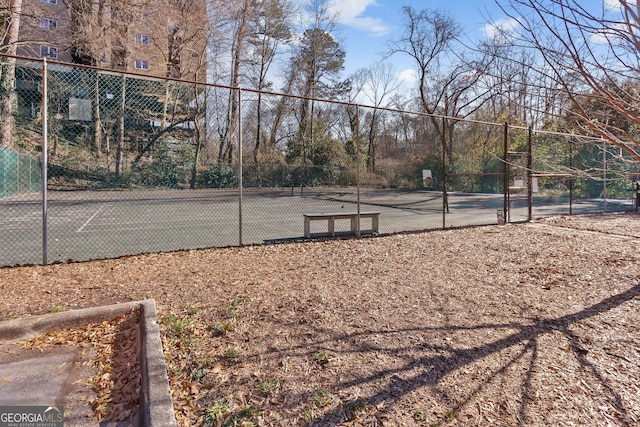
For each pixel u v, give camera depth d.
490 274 5.12
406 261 5.86
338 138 27.69
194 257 6.09
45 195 5.43
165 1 22.38
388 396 2.26
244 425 1.99
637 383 2.45
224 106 19.70
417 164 18.98
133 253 6.90
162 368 2.44
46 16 15.38
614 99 1.71
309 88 33.88
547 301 4.04
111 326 3.45
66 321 3.42
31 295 4.13
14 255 6.82
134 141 19.45
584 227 9.41
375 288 4.41
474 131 19.08
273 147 25.42
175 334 3.10
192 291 4.27
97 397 2.42
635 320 3.51
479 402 2.22
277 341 2.99
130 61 23.48
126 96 20.52
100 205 16.97
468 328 3.29
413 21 23.28
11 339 3.19
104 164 18.92
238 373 2.51
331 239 7.86
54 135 18.58
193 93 22.19
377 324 3.34
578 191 17.50
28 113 18.25
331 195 20.48
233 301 3.89
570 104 2.13
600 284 4.66
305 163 26.20
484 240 7.70
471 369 2.59
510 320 3.49
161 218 13.05
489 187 18.94
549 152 10.24
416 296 4.14
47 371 2.73
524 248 6.85
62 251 7.20
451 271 5.26
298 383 2.39
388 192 19.14
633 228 9.14
